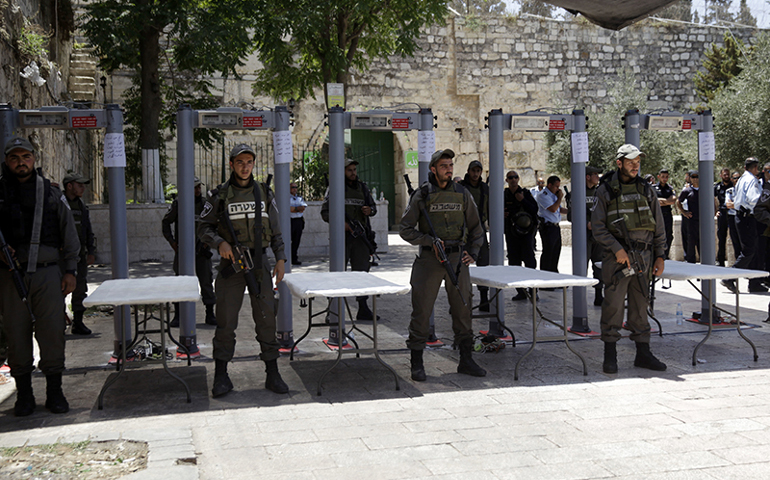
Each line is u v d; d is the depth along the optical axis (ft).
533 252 28.30
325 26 50.16
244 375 16.98
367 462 10.81
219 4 45.21
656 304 27.94
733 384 15.57
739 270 18.56
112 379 14.24
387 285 15.23
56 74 43.55
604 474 10.25
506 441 11.77
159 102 48.73
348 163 24.14
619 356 18.76
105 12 41.96
